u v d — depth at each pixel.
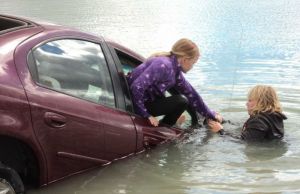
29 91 3.51
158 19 16.36
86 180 4.02
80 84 4.05
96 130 4.01
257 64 9.63
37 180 3.68
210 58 10.27
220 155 4.88
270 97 5.40
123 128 4.34
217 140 5.30
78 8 19.66
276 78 8.41
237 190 4.04
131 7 20.11
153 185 4.12
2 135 3.33
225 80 8.31
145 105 5.04
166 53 5.05
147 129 4.68
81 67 4.12
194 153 4.89
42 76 3.71
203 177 4.32
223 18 16.30
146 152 4.69
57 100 3.71
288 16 16.41
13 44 3.63
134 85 4.66
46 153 3.60
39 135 3.53
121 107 4.46
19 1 22.53
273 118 5.36
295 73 8.84
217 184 4.17
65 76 3.93
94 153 4.05
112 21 15.89
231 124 5.94
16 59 3.56
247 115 6.38
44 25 4.08
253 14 17.09
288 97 7.19
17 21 4.15
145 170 4.37
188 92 5.38
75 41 4.21
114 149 4.27
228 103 6.96
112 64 4.52
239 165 4.63
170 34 13.24
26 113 3.44
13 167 3.58
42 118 3.54
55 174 3.75
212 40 12.31
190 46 4.99
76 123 3.82
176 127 5.29
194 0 22.23
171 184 4.14
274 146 5.19
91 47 4.36
